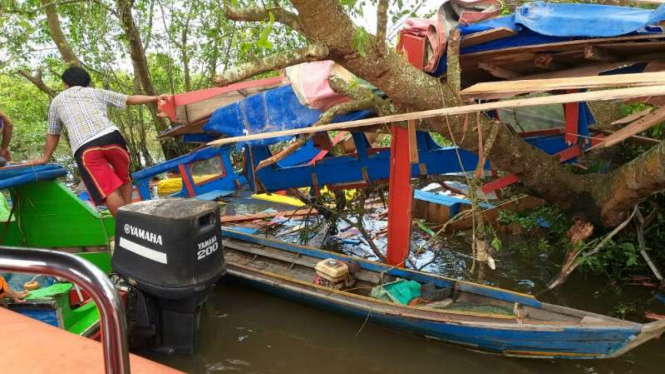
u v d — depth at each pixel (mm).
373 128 5906
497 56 4824
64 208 5199
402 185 5402
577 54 4715
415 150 5086
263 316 5414
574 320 4016
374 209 9320
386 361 4512
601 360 4207
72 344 1890
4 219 5688
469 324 4129
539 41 4496
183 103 5871
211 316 5422
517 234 7152
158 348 4297
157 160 15359
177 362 4309
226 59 11289
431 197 8312
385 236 7965
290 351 4738
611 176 5250
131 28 10484
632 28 3879
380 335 4879
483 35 4488
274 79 6246
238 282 5848
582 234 5488
